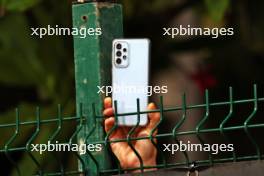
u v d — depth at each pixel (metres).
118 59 5.35
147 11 8.95
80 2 5.41
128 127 5.31
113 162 5.33
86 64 5.40
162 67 9.20
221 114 9.12
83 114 5.35
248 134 4.92
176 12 9.09
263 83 9.30
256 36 9.19
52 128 7.98
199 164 4.99
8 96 8.91
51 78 8.66
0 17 8.45
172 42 9.09
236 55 9.24
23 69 8.71
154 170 5.06
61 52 8.69
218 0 7.95
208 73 9.22
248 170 4.94
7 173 8.08
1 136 7.95
